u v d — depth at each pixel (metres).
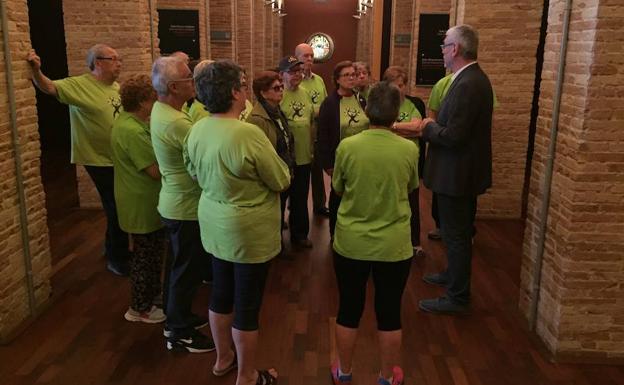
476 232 6.20
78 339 3.85
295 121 5.26
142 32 6.18
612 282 3.58
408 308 4.38
